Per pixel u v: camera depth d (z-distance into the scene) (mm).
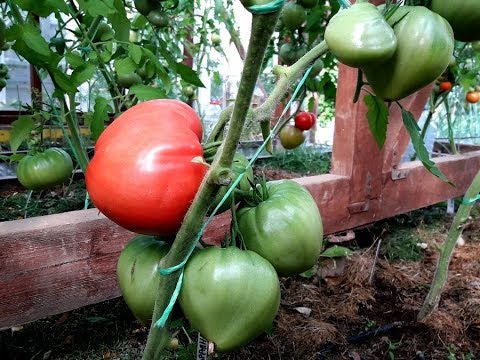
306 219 691
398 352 1533
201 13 3752
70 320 1592
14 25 947
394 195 2145
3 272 1135
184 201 571
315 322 1641
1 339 1460
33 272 1181
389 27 578
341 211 1904
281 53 1888
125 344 1481
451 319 1688
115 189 561
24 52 994
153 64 1350
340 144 1920
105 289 1317
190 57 3803
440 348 1560
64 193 2471
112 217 592
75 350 1439
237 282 593
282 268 697
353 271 1973
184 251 598
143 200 559
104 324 1575
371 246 2211
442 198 2502
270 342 1529
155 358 684
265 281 616
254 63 452
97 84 3297
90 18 1510
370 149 1930
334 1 1938
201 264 610
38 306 1204
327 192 1821
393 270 2078
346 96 1857
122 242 1323
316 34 2062
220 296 591
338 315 1715
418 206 2332
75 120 1659
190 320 633
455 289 1928
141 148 564
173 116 614
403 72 616
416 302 1841
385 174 2055
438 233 2566
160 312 638
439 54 600
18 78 3656
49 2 975
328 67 2547
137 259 680
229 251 626
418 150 747
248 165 613
